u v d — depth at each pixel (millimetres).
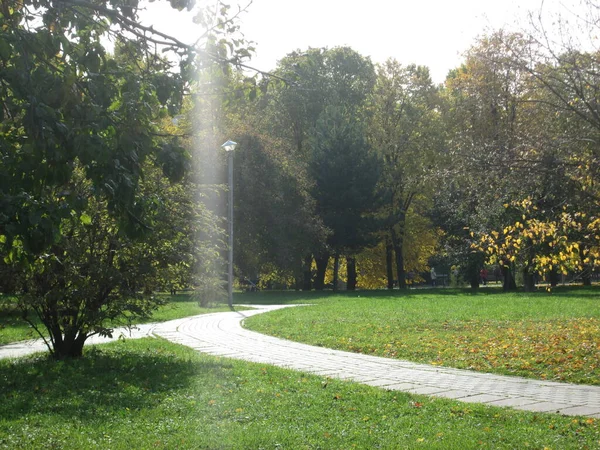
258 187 42969
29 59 4473
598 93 13172
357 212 47219
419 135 48344
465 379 11625
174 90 5219
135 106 4695
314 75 49094
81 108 4477
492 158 14367
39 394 9883
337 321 21641
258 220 43750
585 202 13109
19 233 4102
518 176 13867
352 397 9570
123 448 6797
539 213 13750
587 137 13398
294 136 54469
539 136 13875
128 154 4586
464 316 22750
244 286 57656
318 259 51844
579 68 13375
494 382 11297
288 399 9367
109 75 4883
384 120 50000
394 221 47688
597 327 18188
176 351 15117
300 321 21844
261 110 50594
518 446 6816
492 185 14688
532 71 13953
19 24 4891
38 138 4184
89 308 13258
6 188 4180
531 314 22969
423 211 49438
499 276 68688
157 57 5543
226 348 16078
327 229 45344
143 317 13648
